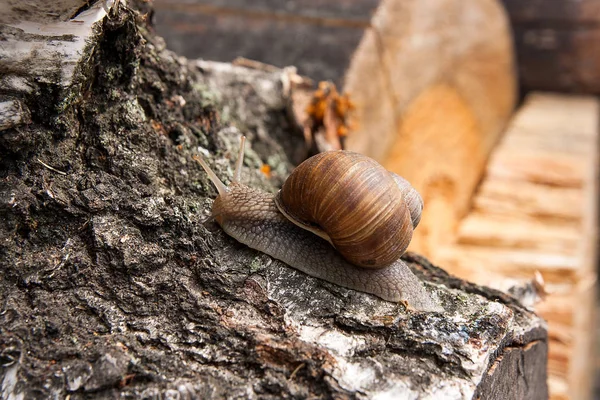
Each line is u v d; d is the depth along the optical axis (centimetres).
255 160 29
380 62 37
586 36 67
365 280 23
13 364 20
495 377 21
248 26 38
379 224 22
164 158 25
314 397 20
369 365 20
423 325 22
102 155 23
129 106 24
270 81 33
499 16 57
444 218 50
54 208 22
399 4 38
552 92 71
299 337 21
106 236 22
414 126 44
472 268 42
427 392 20
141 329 21
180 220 23
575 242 45
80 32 22
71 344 20
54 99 22
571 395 36
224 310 21
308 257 23
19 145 22
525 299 28
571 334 37
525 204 49
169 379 20
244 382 20
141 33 26
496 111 61
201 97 28
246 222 23
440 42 45
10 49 21
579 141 58
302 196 22
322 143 33
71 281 21
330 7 37
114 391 19
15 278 21
